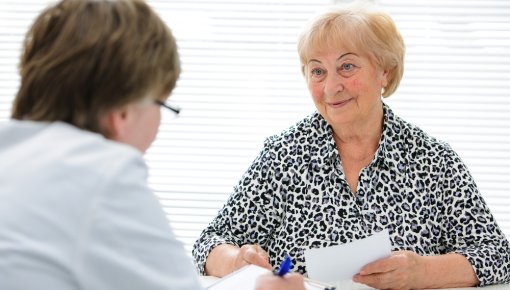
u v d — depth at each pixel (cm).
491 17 241
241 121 252
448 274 166
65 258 80
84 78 92
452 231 180
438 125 244
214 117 252
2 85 258
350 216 179
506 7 240
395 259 157
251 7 249
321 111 182
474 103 243
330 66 176
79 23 94
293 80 249
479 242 178
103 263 82
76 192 84
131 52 94
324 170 183
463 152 244
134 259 84
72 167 85
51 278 80
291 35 248
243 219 187
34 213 82
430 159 182
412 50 243
